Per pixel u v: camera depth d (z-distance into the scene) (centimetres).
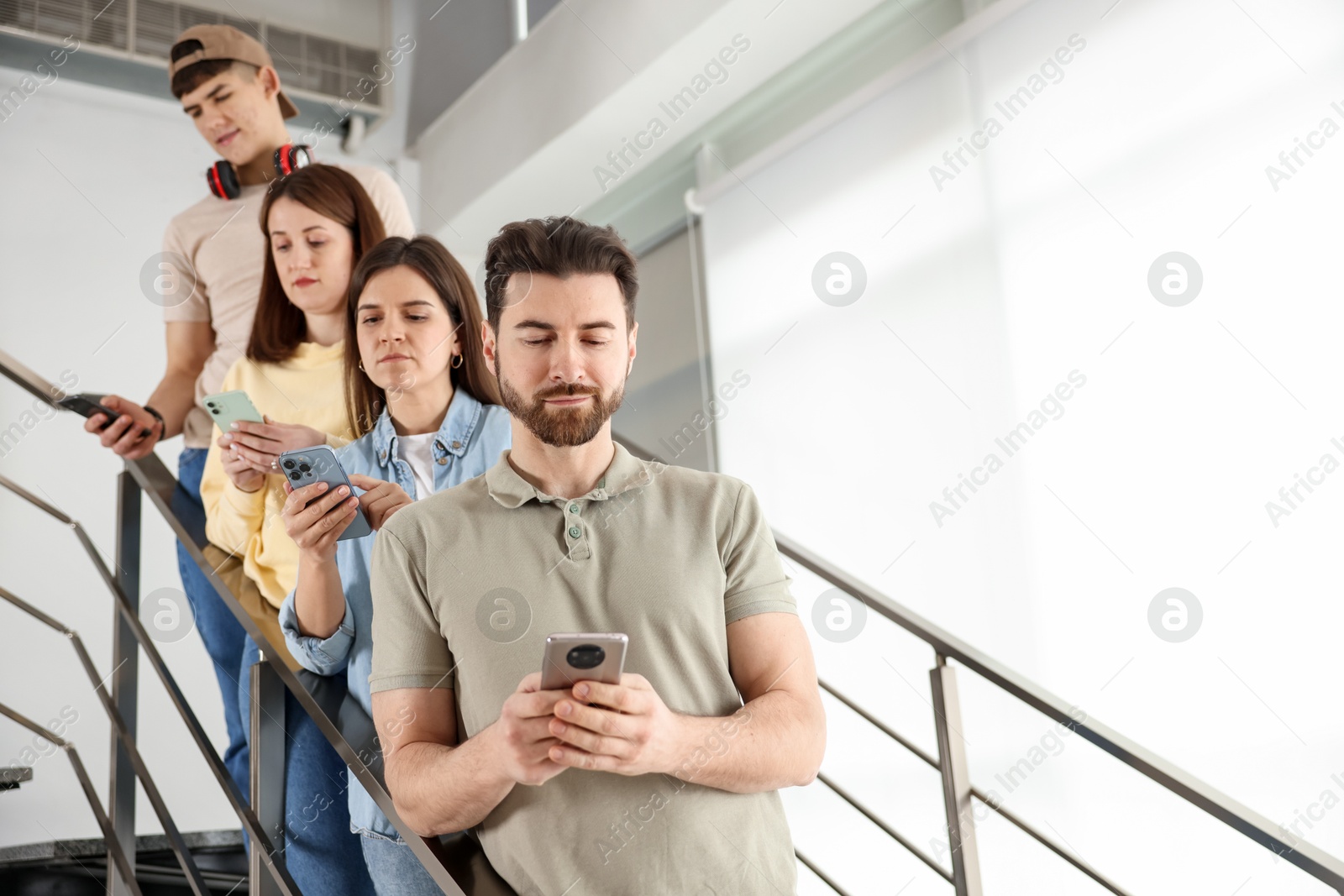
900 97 260
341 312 154
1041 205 223
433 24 275
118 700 153
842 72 280
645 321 346
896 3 253
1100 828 200
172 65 163
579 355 98
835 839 267
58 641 212
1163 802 190
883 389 260
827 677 270
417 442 141
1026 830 129
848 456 268
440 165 294
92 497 219
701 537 97
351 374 145
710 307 316
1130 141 206
